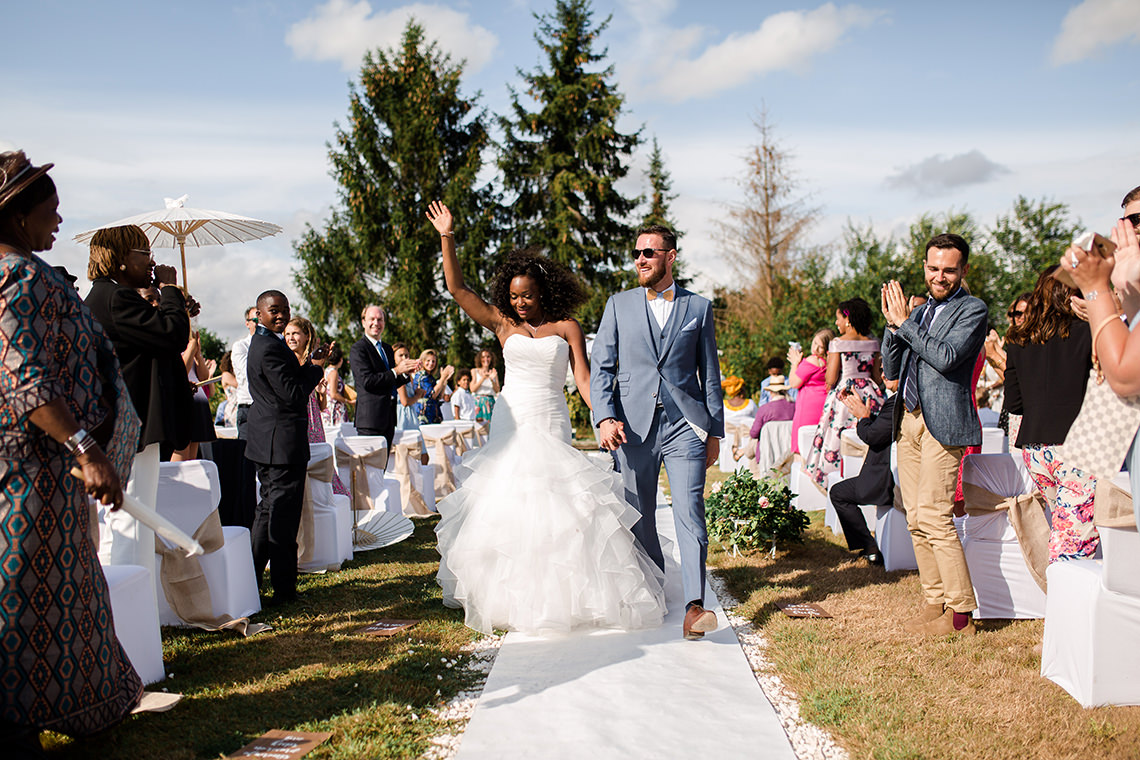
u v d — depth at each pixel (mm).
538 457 4352
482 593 4203
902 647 3828
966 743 2793
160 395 3562
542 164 28469
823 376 8234
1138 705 3096
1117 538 3055
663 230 4359
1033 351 3836
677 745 2820
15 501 2391
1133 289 2547
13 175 2504
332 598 4930
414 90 26656
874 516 6293
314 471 5723
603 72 29078
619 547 4285
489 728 2961
